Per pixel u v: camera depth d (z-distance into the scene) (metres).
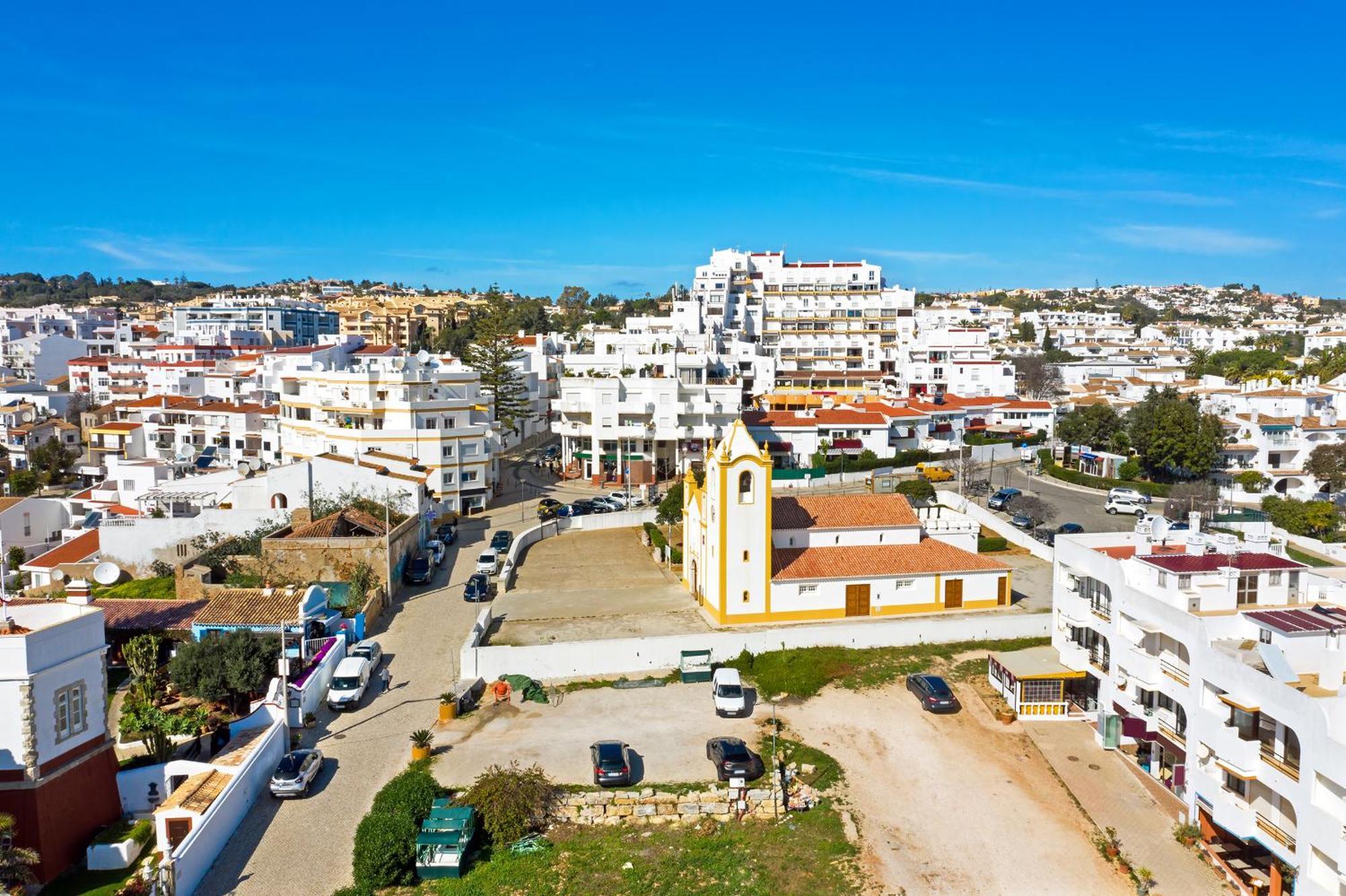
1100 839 39.31
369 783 42.50
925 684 52.06
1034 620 61.72
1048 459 122.38
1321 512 85.50
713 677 54.44
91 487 111.25
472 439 98.25
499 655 54.12
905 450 125.38
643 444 115.75
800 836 38.97
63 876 36.12
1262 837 35.28
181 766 40.47
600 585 71.75
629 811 40.25
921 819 40.53
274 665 49.34
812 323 186.12
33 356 186.00
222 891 34.81
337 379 102.25
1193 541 47.78
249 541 71.38
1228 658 37.34
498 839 38.69
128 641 55.25
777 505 67.94
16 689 35.31
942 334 176.88
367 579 65.94
